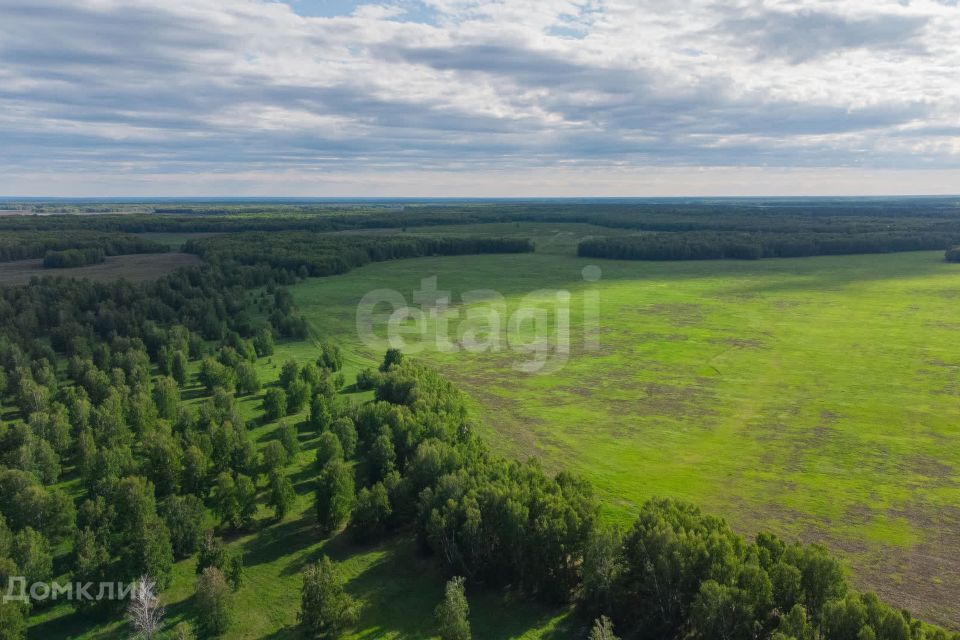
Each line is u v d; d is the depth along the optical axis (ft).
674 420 315.37
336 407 306.35
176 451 236.02
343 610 169.48
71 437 273.75
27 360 353.72
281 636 170.40
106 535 191.42
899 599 177.68
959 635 136.46
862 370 395.96
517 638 168.55
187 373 365.81
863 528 214.48
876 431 299.17
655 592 167.53
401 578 194.29
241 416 286.66
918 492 239.50
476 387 367.25
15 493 202.90
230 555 193.88
